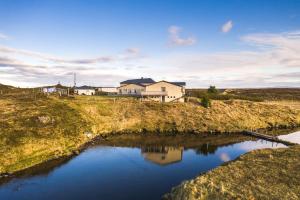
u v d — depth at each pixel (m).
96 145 64.56
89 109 85.38
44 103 82.75
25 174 44.38
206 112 94.12
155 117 88.06
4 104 78.19
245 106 107.56
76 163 50.94
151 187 40.16
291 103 145.12
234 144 67.56
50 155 53.03
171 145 66.38
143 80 135.38
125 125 82.19
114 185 40.84
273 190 29.97
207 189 31.05
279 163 38.53
